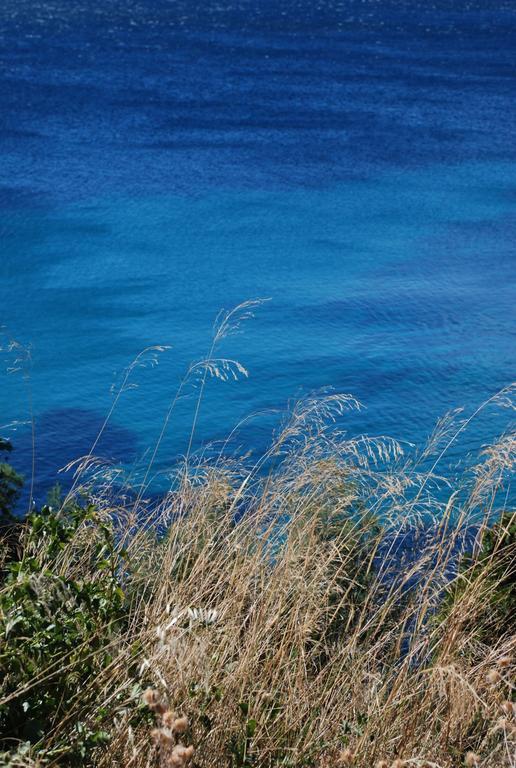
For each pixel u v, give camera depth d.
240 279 64.62
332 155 105.12
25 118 119.25
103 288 61.53
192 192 88.12
